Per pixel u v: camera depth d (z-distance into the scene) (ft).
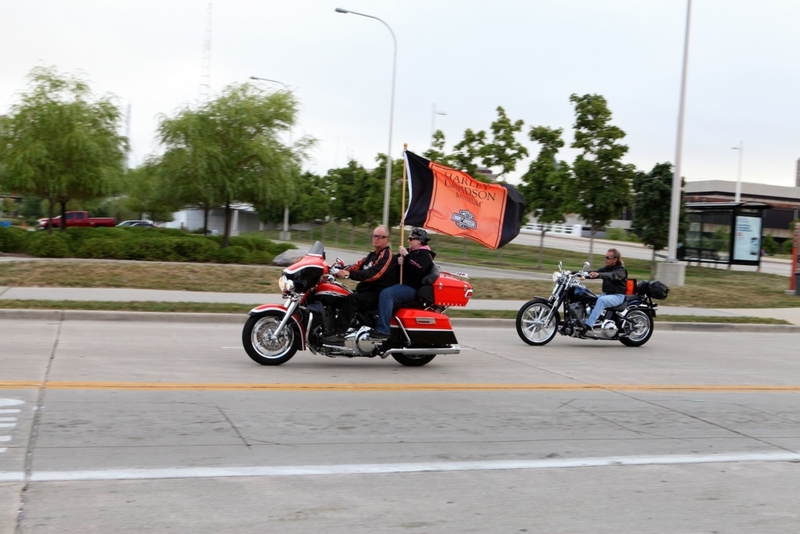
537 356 40.98
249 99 109.19
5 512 15.78
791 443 24.54
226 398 27.17
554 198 109.60
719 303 72.18
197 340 41.32
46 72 104.99
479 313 56.44
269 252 102.89
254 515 16.33
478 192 38.78
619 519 17.01
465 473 19.90
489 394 30.12
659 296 46.47
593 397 30.37
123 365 32.58
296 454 20.92
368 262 34.78
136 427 22.77
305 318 33.76
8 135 104.63
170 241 92.27
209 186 106.42
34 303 49.08
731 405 30.14
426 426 24.64
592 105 101.24
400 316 34.58
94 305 49.93
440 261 122.31
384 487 18.52
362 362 36.73
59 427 22.31
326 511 16.75
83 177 105.70
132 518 15.84
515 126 116.37
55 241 89.71
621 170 102.53
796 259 83.66
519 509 17.38
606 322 44.75
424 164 38.19
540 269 112.27
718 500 18.61
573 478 19.85
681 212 108.37
